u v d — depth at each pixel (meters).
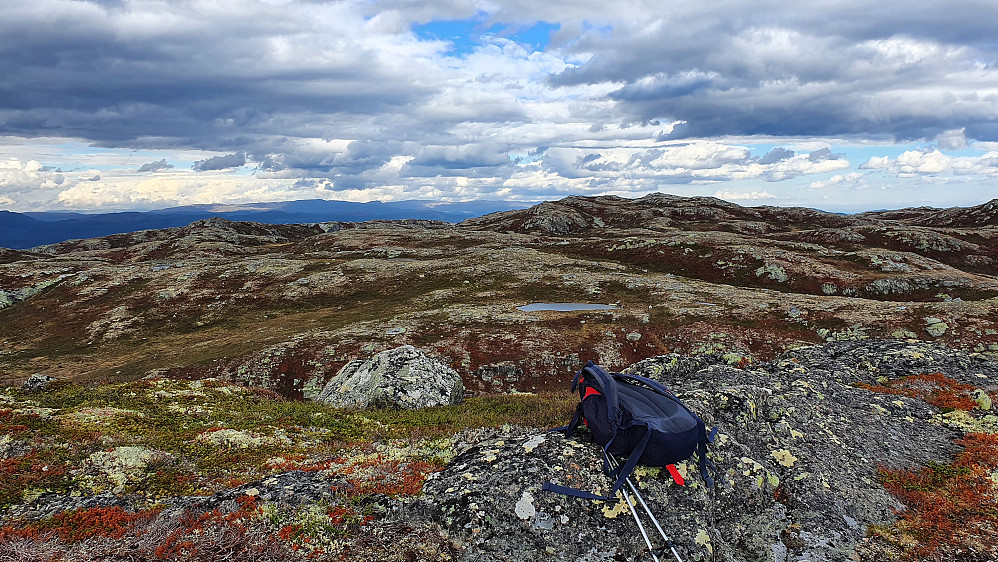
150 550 6.53
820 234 148.50
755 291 82.75
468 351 56.84
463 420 16.27
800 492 9.25
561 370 54.69
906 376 16.84
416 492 8.91
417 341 59.12
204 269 102.75
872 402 13.78
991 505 8.95
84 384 19.67
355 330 63.84
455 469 9.31
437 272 98.38
